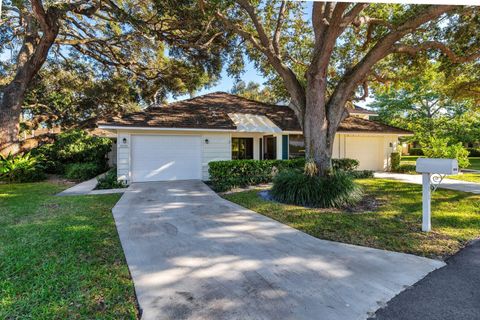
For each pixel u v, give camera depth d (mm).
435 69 12820
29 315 2891
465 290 3434
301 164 13672
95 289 3430
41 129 25969
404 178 14828
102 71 21266
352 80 9547
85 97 24203
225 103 19391
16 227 5910
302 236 5555
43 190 11391
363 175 15312
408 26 8367
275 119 17641
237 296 3320
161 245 5027
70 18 15812
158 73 19703
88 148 18125
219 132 14820
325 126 9469
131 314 2945
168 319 2879
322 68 9172
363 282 3645
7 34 17016
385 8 10930
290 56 13789
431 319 2873
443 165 5336
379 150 20172
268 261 4336
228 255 4582
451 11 9375
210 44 14203
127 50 18547
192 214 7359
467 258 4410
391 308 3061
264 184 12578
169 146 14023
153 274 3885
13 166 13945
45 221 6453
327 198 8047
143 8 13984
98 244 4980
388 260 4348
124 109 24266
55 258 4309
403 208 7734
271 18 12359
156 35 14156
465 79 14070
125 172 13125
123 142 13117
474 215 6980
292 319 2873
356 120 20703
